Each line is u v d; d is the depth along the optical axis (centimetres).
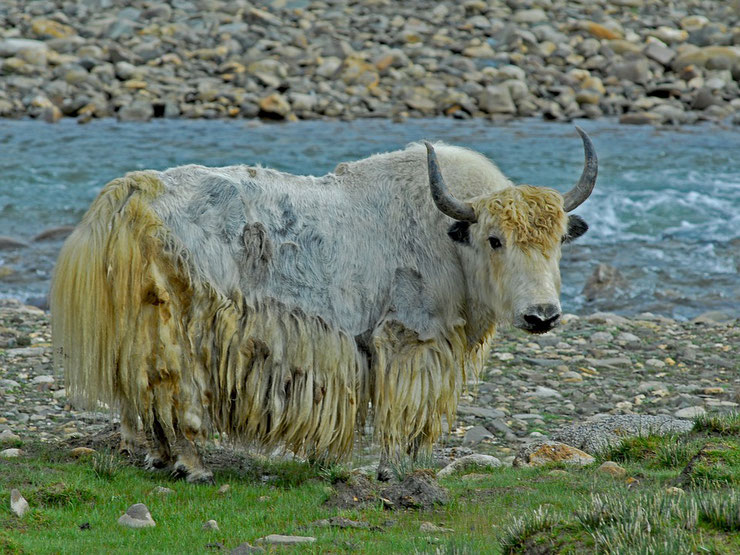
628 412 3194
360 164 2505
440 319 2400
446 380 2395
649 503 1744
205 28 11300
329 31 11238
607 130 9056
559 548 1627
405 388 2345
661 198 6781
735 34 11419
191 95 9744
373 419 2436
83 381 2275
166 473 2352
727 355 3888
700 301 4962
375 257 2395
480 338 2473
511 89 9981
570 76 10381
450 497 2080
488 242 2280
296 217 2372
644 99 10031
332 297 2358
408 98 9850
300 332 2309
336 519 1942
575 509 1867
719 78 10475
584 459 2456
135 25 11075
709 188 7038
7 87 9625
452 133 8769
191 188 2325
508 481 2220
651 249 5838
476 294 2384
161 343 2220
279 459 2586
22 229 6003
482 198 2320
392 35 11300
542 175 7250
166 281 2239
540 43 11175
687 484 2044
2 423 2853
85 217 2316
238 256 2300
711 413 2897
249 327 2278
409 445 2450
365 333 2380
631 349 3966
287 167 7344
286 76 10150
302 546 1775
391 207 2430
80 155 7719
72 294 2253
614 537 1585
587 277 5353
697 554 1549
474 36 11325
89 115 9219
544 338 4069
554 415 3178
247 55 10469
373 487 2152
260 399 2292
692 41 11550
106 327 2239
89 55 10250
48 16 11262
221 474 2392
